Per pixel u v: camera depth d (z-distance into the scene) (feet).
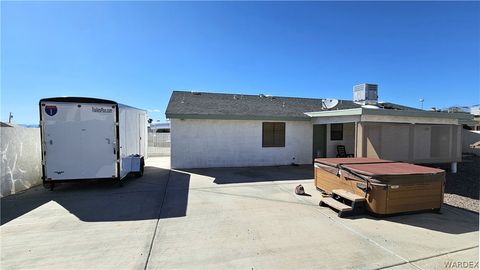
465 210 20.81
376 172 18.98
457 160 38.42
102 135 26.48
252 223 17.30
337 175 22.36
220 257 12.80
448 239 15.07
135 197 23.71
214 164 41.39
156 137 68.95
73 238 14.97
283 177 33.14
